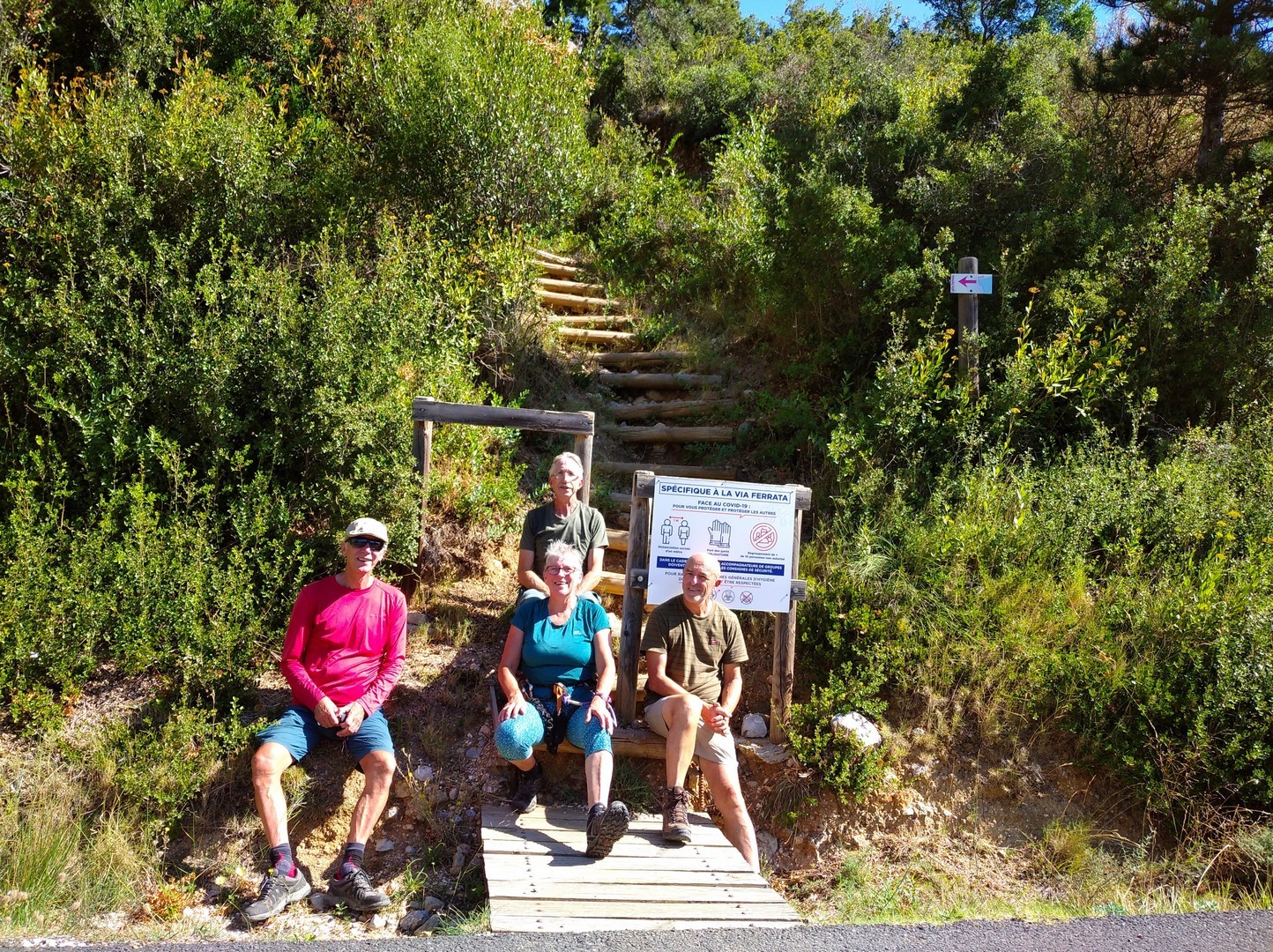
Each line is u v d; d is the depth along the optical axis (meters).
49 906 3.89
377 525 4.57
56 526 5.38
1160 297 6.64
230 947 3.29
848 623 5.35
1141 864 4.59
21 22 8.10
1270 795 4.58
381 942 3.29
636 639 5.12
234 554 5.13
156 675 4.89
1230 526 5.66
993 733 4.99
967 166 8.02
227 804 4.41
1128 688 4.95
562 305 9.48
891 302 7.18
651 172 12.79
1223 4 8.18
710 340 8.75
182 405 5.71
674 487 5.16
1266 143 8.34
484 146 8.48
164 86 9.01
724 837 4.42
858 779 4.76
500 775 4.75
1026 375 6.46
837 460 6.35
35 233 6.36
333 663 4.45
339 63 9.69
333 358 5.67
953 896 4.48
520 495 6.75
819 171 7.94
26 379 5.77
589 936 3.34
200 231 6.88
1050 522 5.75
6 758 4.42
